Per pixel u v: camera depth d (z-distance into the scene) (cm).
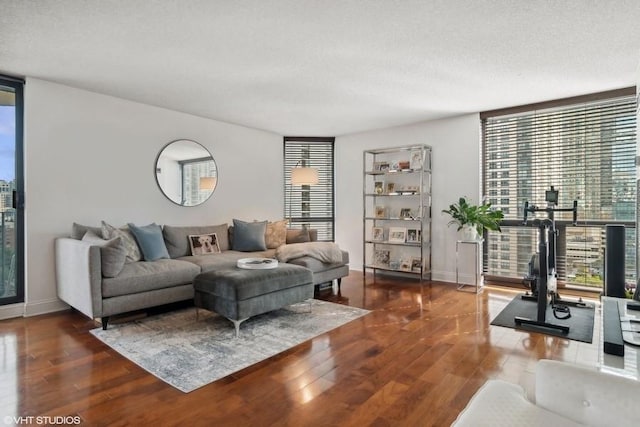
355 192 609
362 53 295
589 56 302
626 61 312
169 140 466
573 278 432
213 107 456
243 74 341
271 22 245
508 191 473
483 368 238
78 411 189
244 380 222
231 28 253
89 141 394
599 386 108
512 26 251
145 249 383
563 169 435
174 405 194
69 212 380
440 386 214
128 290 323
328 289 467
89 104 394
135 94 404
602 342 171
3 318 341
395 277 548
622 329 175
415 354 260
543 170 448
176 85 374
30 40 271
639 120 328
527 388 137
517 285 469
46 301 362
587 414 109
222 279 307
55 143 370
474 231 450
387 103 438
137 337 293
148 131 445
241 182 555
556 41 274
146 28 253
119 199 420
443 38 269
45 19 240
